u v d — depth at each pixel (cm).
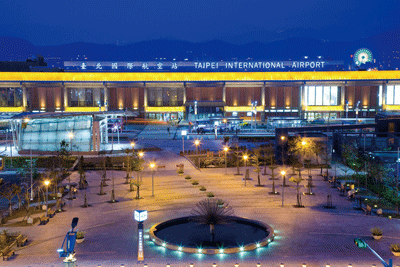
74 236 3550
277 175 7681
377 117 11619
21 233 4741
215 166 8519
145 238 4547
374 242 4378
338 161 8988
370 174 7275
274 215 5309
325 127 9094
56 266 3831
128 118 16750
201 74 16788
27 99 16538
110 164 8531
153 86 16888
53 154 9562
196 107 16238
